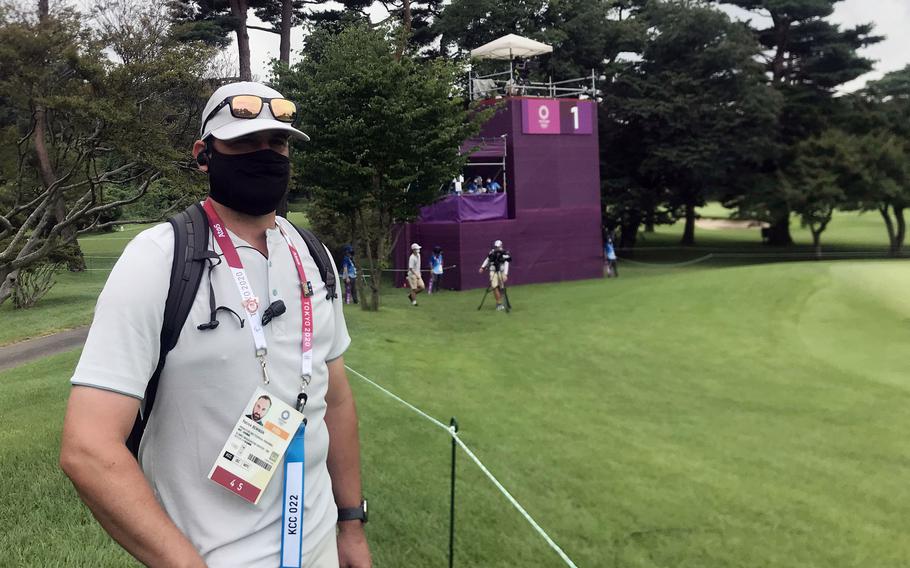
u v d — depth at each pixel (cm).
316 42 2002
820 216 3538
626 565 461
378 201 1648
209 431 140
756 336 1354
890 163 3441
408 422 723
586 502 561
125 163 1343
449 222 2377
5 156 1359
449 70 1645
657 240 4831
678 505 568
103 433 125
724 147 3478
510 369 1081
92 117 1032
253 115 152
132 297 132
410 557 435
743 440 762
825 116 3756
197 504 139
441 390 904
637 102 3431
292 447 149
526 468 626
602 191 3709
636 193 3678
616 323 1515
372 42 1589
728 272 2052
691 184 3838
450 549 413
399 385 909
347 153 1591
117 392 129
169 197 1806
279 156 156
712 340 1329
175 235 144
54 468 512
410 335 1355
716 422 830
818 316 1495
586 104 2605
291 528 146
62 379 863
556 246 2553
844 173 3491
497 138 2464
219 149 153
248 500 141
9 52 988
